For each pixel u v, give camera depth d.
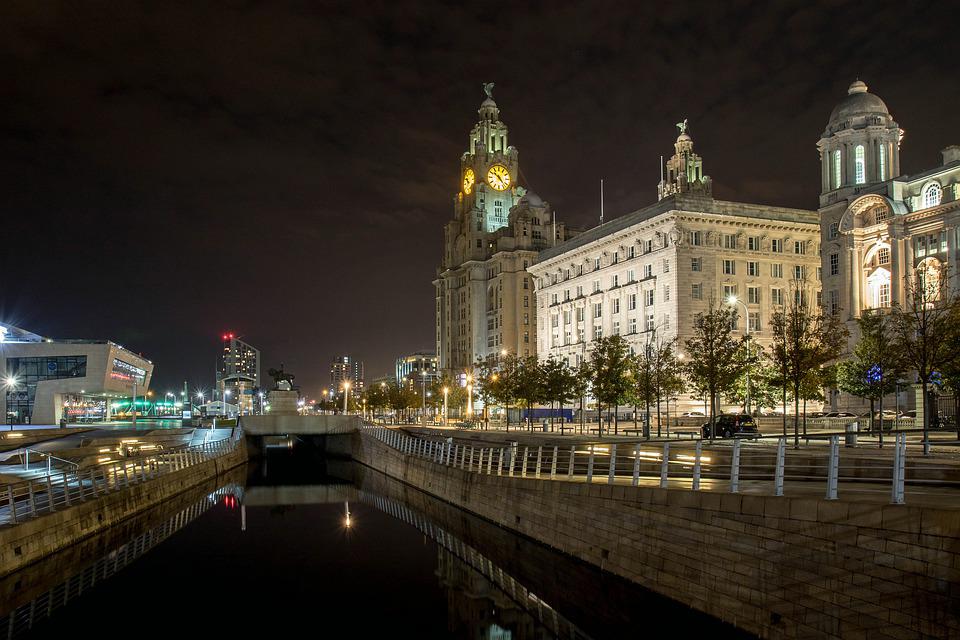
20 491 43.31
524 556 37.34
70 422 153.75
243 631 27.67
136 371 198.12
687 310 107.81
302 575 36.88
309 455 132.00
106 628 28.03
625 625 26.27
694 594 23.84
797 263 115.06
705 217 109.88
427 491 61.03
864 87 101.75
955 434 56.84
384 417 189.12
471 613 29.91
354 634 27.31
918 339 54.50
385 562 39.62
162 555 41.56
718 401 99.19
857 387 66.00
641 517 27.25
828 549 18.95
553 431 90.88
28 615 29.83
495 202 199.12
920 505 17.62
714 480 31.73
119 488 47.25
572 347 135.25
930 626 16.27
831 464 20.02
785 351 59.84
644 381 78.06
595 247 129.62
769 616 20.69
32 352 154.75
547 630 27.25
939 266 78.62
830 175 101.06
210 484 75.12
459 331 199.75
